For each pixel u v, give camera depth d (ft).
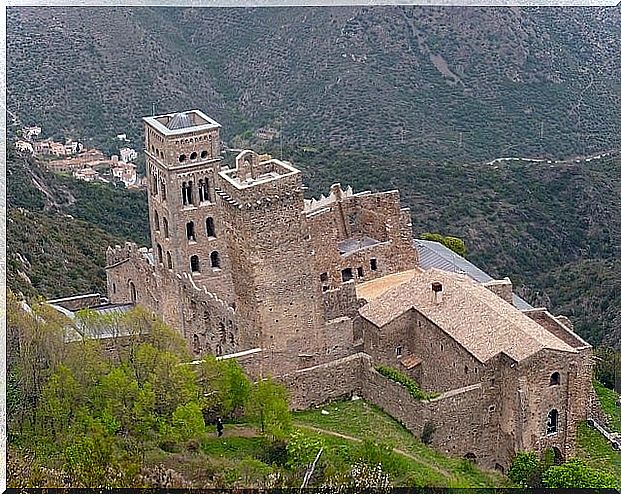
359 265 358.64
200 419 239.50
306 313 297.12
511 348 281.33
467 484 256.32
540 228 629.92
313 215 344.49
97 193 611.88
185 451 237.25
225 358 283.38
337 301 310.04
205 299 318.86
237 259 291.38
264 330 291.17
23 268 424.87
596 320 512.63
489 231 612.29
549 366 279.90
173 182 326.85
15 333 245.04
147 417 238.07
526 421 280.51
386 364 309.22
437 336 299.17
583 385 305.94
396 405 290.15
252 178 293.84
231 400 267.18
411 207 622.95
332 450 252.42
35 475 205.57
